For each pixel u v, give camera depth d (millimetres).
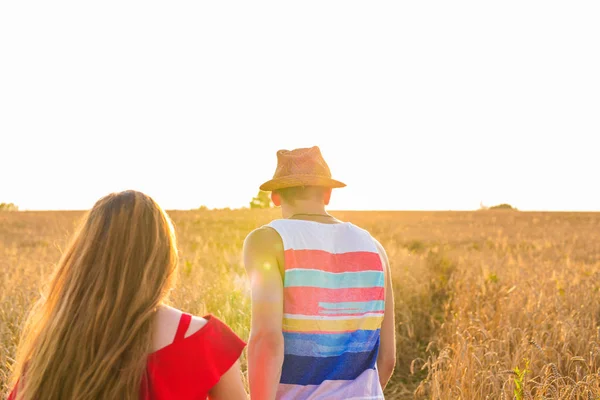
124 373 1356
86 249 1465
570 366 4570
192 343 1438
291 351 1823
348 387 1826
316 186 2045
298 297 1829
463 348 4293
